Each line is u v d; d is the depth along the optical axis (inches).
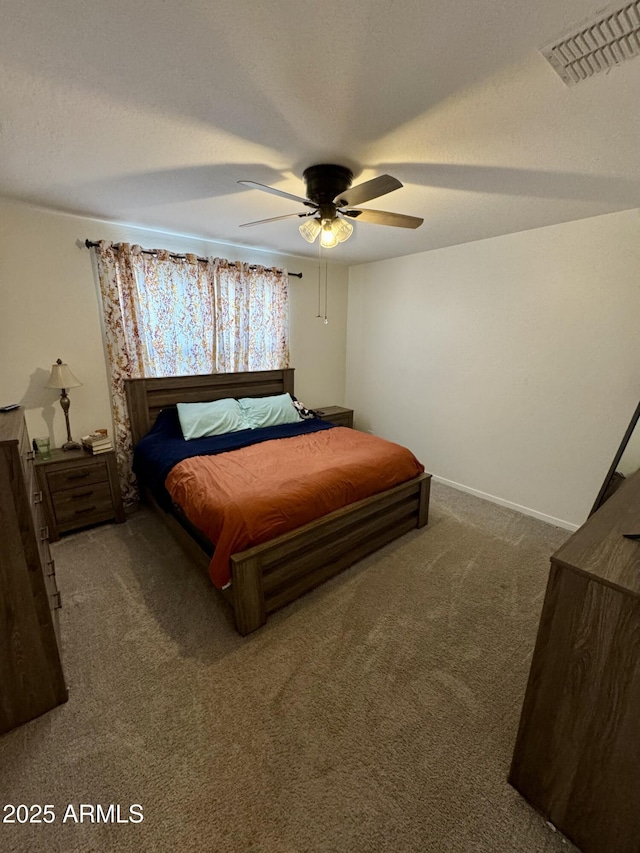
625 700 39.0
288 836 45.4
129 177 78.2
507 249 121.6
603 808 42.0
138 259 119.4
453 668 69.1
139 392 125.0
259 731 57.6
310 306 171.8
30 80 46.9
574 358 111.8
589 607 40.4
